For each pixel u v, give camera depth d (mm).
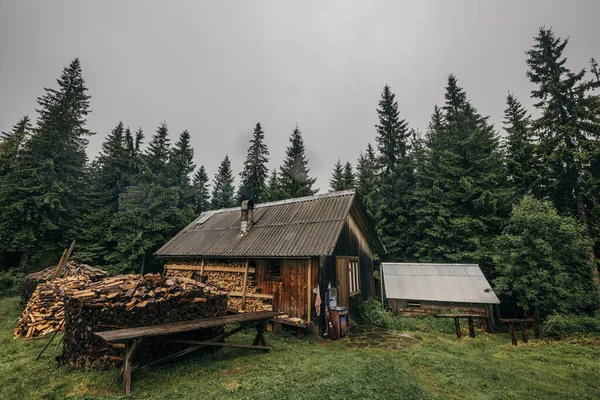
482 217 17938
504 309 15523
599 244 14367
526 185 17562
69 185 21391
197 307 7078
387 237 21547
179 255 13133
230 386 4914
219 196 36500
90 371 5383
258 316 7188
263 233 11844
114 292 6273
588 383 5312
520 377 5598
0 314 10766
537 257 10539
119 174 25562
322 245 9383
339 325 8953
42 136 20516
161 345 6109
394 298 12828
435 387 5156
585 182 14305
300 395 4434
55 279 11539
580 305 10070
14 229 18391
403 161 24375
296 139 30438
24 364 5844
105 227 22156
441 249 18391
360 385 4805
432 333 9875
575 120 15211
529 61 17453
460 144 20172
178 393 4566
